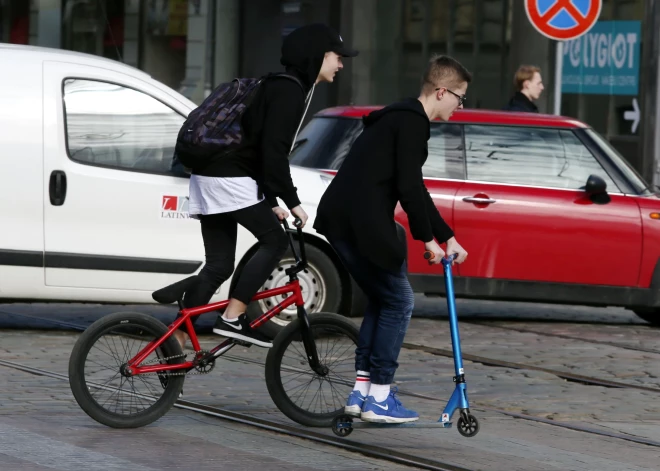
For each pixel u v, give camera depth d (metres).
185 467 17.73
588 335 31.81
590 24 37.25
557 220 32.31
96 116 28.08
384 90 55.19
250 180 20.70
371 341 19.06
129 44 58.94
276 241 20.78
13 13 61.72
